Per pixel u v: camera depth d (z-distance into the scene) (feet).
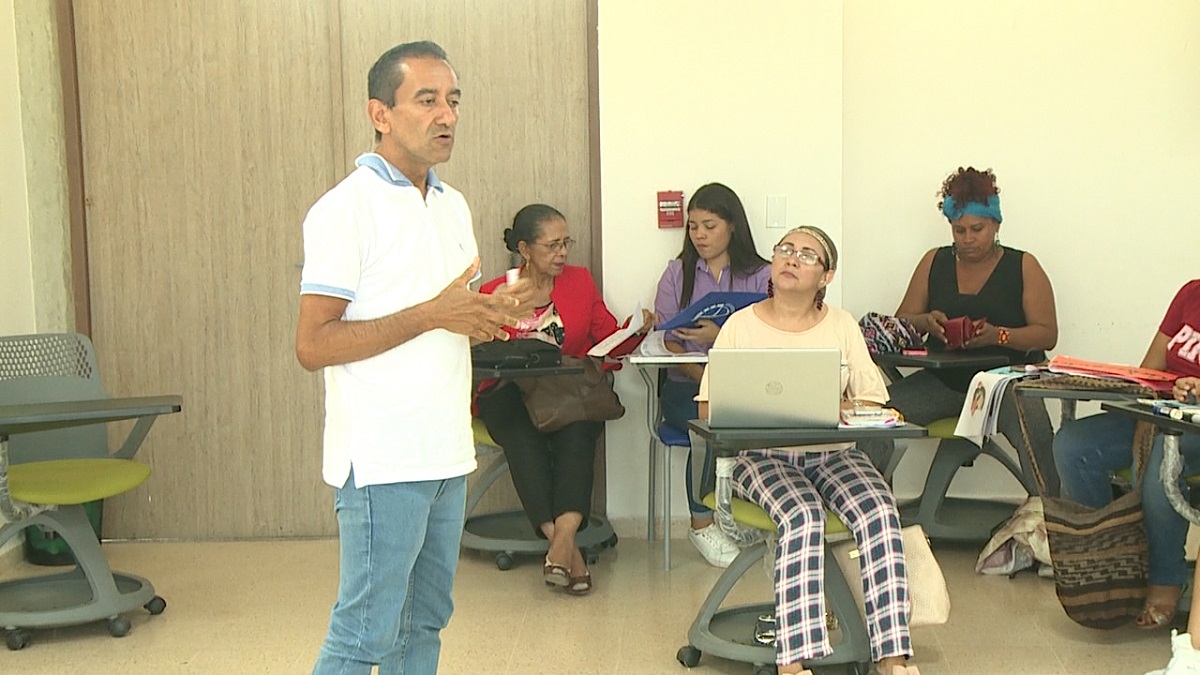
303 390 15.30
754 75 14.65
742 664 10.91
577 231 15.24
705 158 14.75
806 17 14.57
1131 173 15.39
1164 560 11.08
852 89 15.43
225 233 15.14
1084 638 11.37
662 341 12.91
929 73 15.39
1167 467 10.18
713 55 14.64
